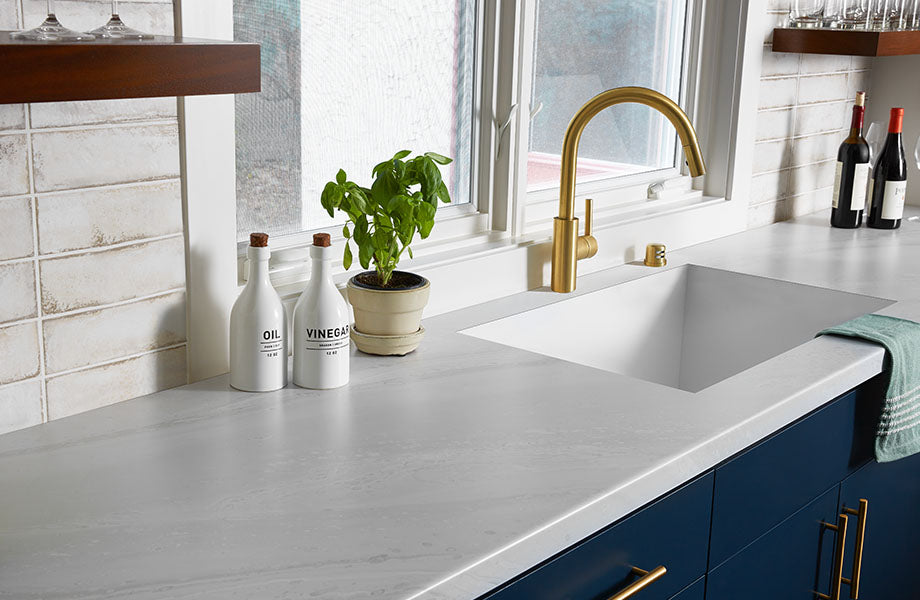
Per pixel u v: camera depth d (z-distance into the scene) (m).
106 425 1.26
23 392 1.22
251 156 1.53
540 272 1.97
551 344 1.88
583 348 1.96
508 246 1.89
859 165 2.53
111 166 1.25
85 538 0.99
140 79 0.93
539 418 1.32
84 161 1.22
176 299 1.37
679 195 2.44
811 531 1.61
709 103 2.42
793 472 1.51
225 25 1.33
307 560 0.96
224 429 1.26
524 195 1.97
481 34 1.86
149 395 1.36
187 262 1.37
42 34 0.93
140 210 1.30
